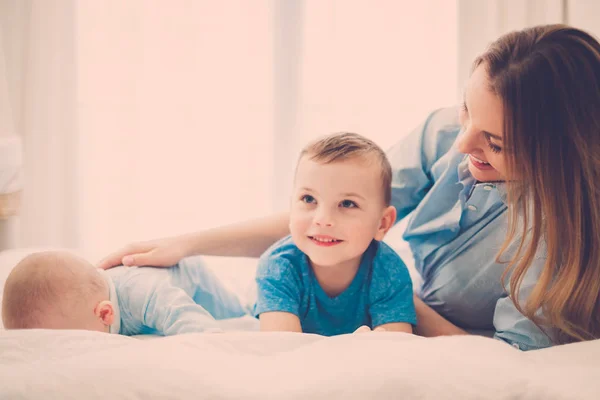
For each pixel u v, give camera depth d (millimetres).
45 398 577
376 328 951
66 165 2289
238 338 727
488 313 1119
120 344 717
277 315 1001
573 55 801
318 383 602
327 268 1038
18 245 2270
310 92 2469
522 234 930
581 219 845
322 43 2455
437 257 1132
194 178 2441
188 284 1175
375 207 1012
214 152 2445
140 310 1044
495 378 609
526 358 705
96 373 604
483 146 872
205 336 723
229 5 2406
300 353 694
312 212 994
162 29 2373
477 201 1060
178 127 2414
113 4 2330
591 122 801
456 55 2430
